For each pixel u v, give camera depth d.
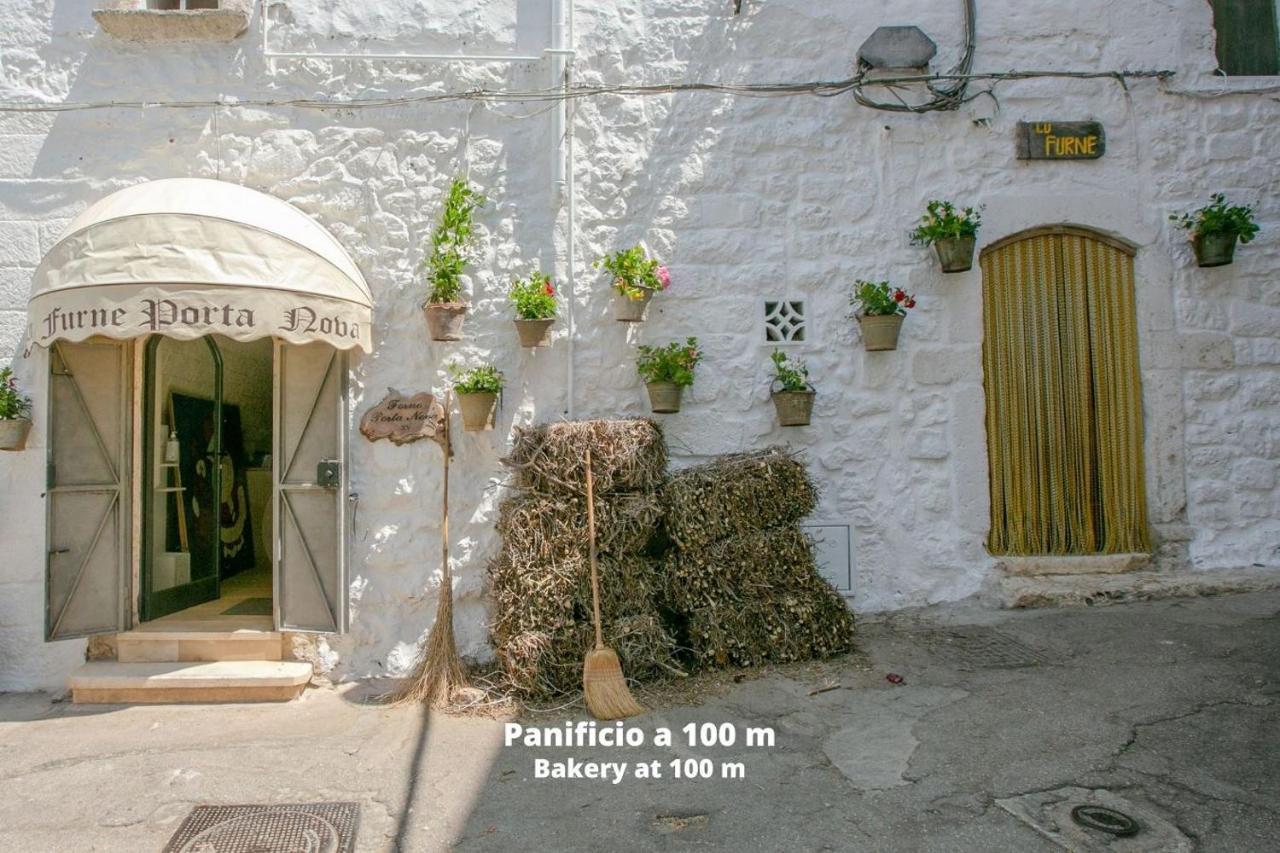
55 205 5.29
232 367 6.72
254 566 7.27
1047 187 5.62
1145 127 5.69
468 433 5.26
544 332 5.17
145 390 5.34
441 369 5.29
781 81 5.60
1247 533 5.55
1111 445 5.61
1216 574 5.40
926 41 5.54
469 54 5.45
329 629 5.00
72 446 5.01
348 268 4.99
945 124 5.64
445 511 5.08
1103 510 5.59
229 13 5.27
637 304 5.25
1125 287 5.66
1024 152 5.59
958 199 5.59
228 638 5.09
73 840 3.29
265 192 5.31
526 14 5.50
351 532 5.14
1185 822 3.04
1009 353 5.60
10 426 5.06
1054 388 5.61
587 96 5.47
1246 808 3.09
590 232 5.45
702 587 4.74
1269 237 5.67
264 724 4.47
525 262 5.39
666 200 5.50
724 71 5.58
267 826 3.36
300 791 3.66
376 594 5.14
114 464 5.09
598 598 4.52
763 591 4.81
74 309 4.33
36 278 4.55
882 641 4.99
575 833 3.24
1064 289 5.64
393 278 5.30
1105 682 4.19
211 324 4.35
